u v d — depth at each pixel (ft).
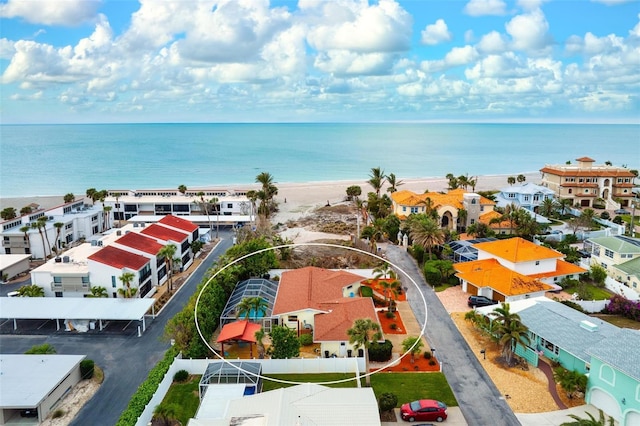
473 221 364.17
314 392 138.72
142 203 436.76
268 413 127.54
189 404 155.02
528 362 179.11
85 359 177.78
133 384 171.42
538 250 260.42
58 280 240.32
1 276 278.46
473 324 209.46
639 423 134.82
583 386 151.64
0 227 324.80
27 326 217.97
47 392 150.30
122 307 215.92
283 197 582.35
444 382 166.50
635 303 220.23
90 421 150.20
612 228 365.81
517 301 209.46
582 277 268.82
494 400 155.74
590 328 170.50
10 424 148.25
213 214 434.71
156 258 269.23
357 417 127.44
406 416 143.95
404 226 338.54
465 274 250.57
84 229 368.48
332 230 398.83
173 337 186.60
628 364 137.08
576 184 467.11
